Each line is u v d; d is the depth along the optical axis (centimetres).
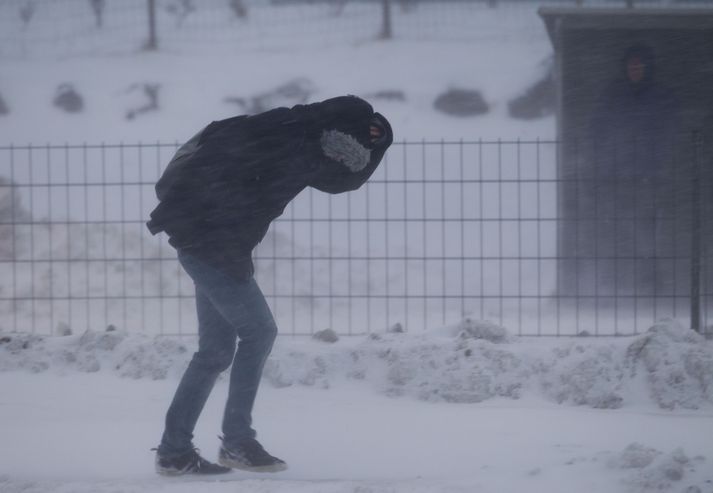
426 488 786
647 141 2092
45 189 2903
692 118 2105
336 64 4784
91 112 4278
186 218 816
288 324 1947
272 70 4750
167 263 2352
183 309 2111
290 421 1067
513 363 1205
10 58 4984
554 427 1029
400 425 1044
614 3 4084
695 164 1436
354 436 998
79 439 991
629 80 2127
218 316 853
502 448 938
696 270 1436
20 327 1955
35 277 2303
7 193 2820
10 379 1266
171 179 827
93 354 1316
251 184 813
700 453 916
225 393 1207
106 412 1109
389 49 4919
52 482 827
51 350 1327
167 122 4200
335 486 798
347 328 1895
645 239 1984
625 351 1191
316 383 1224
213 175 806
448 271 2347
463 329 1331
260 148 805
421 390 1185
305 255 2436
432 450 935
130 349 1305
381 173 2978
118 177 3052
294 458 913
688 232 1962
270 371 1225
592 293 1972
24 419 1077
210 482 826
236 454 832
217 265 817
